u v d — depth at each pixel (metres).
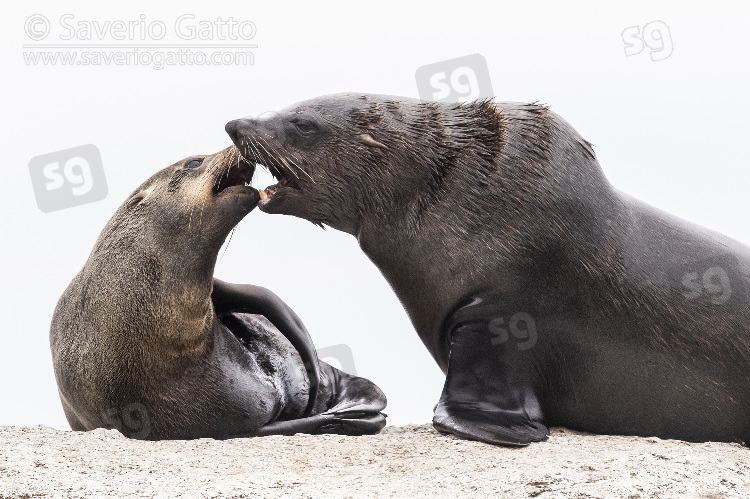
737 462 16.97
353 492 14.52
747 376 19.92
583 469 15.79
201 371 19.97
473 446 17.61
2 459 15.84
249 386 20.52
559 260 19.44
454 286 19.66
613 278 19.62
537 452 17.12
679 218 21.14
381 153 19.81
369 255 20.66
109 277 20.03
